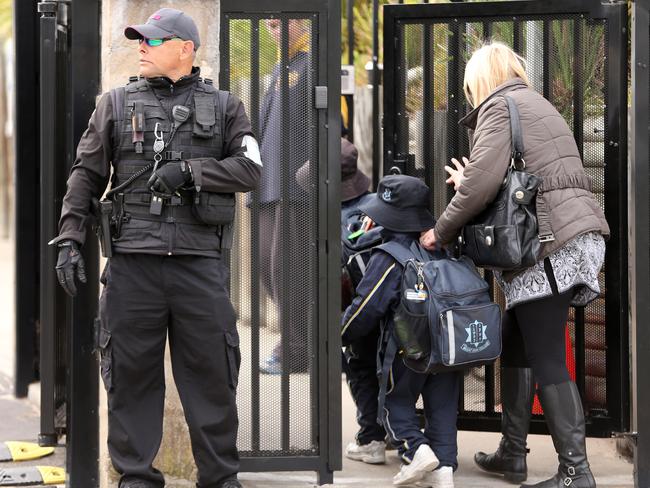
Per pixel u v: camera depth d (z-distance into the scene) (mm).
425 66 17641
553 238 14766
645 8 15383
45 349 16141
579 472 15086
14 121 23297
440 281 15148
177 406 15375
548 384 15203
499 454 16797
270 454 16062
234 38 15680
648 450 15625
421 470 15344
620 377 16812
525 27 17188
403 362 15734
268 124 15797
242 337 16062
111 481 15266
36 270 23516
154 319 13727
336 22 15711
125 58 14930
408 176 16484
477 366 15344
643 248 15508
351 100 22609
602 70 16812
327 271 15883
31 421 21422
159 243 13453
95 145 13625
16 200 23344
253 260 15922
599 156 16938
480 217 15336
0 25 56156
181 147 13562
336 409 16047
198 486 14383
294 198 15891
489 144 14984
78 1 15422
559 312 15234
